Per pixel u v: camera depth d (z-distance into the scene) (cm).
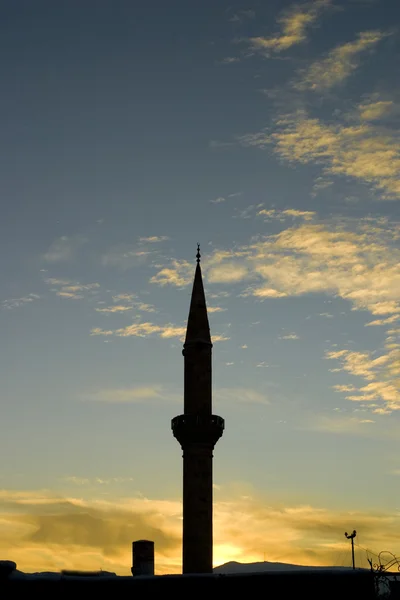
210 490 10044
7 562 6788
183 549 9838
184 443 10162
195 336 10594
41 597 6769
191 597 6919
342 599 7006
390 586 7056
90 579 6875
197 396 10344
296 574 7056
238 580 7012
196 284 10950
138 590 6906
